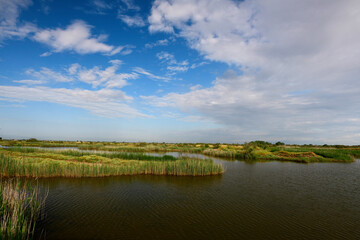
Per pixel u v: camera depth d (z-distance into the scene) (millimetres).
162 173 27516
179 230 11625
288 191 20266
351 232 11672
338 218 13695
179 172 27219
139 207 15156
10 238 9211
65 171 24047
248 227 12172
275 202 16828
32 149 44625
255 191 20109
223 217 13602
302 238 10906
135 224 12289
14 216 10422
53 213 13508
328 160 48312
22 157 31516
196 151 68125
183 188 20797
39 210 13875
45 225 11734
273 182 24172
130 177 25094
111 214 13680
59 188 19359
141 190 19641
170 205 15734
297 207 15703
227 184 22828
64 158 34625
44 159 30641
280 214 14258
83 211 14031
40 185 20062
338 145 112375
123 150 61094
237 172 30594
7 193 13203
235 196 18359
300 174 29547
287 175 28688
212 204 16109
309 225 12555
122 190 19422
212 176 27016
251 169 33656
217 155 56219
